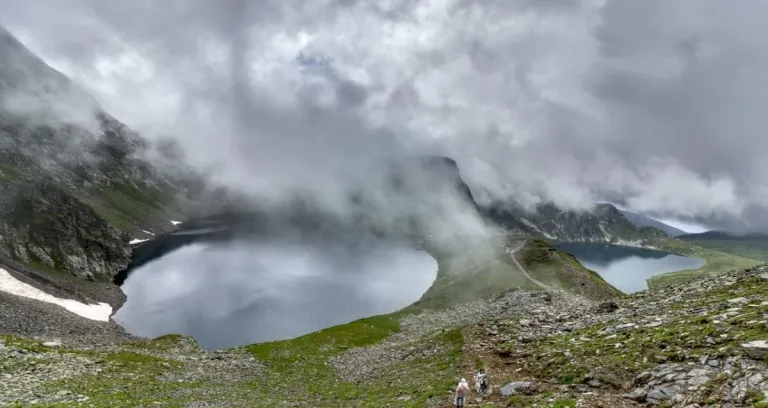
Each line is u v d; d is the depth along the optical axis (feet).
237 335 467.11
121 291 651.66
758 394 61.41
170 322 504.84
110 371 166.81
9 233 654.53
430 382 122.72
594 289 452.35
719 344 79.82
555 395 83.15
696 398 67.41
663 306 127.44
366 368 197.88
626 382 81.71
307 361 240.12
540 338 133.69
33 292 480.23
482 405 88.43
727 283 128.77
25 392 123.75
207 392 155.33
